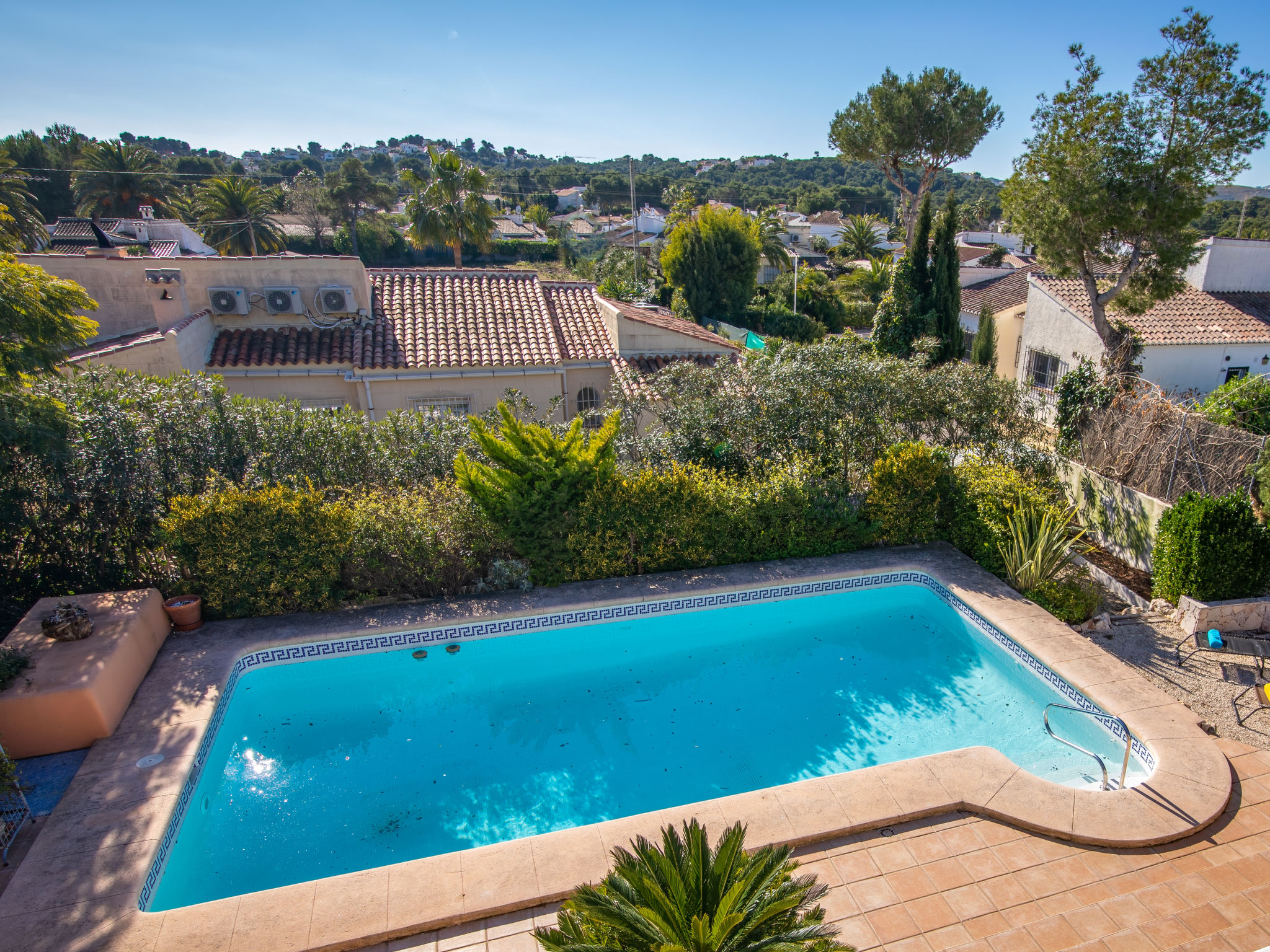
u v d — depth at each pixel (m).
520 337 15.44
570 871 5.02
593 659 8.81
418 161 63.78
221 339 14.08
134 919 4.65
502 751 7.16
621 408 11.86
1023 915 4.66
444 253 57.84
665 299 35.47
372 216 61.72
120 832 5.34
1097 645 7.80
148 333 12.99
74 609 6.94
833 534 10.17
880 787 5.78
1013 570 9.21
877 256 55.44
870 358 11.99
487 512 9.00
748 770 6.82
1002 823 5.48
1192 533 8.02
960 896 4.82
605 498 9.23
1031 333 19.52
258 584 8.44
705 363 15.57
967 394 11.56
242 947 4.46
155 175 46.59
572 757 7.05
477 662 8.66
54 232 37.22
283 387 13.89
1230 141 13.52
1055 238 15.34
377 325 15.13
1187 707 6.73
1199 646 7.78
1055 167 14.73
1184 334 16.67
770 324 33.81
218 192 48.06
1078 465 11.06
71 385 8.59
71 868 5.01
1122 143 14.24
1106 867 5.04
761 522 9.94
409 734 7.45
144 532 8.64
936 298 17.55
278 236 50.31
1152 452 9.99
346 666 8.31
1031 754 6.89
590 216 91.38
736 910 3.42
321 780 6.73
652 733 7.43
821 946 3.42
